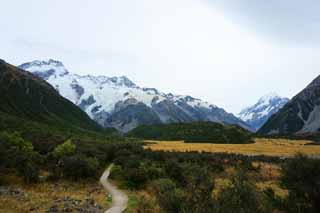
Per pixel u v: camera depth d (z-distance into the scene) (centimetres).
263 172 7025
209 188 2847
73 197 3784
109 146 9456
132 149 9388
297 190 2622
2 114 15225
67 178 5234
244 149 13825
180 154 9300
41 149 8369
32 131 12206
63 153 6762
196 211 2048
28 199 3475
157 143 17325
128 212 3066
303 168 2644
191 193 2319
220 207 2025
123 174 5500
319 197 2483
